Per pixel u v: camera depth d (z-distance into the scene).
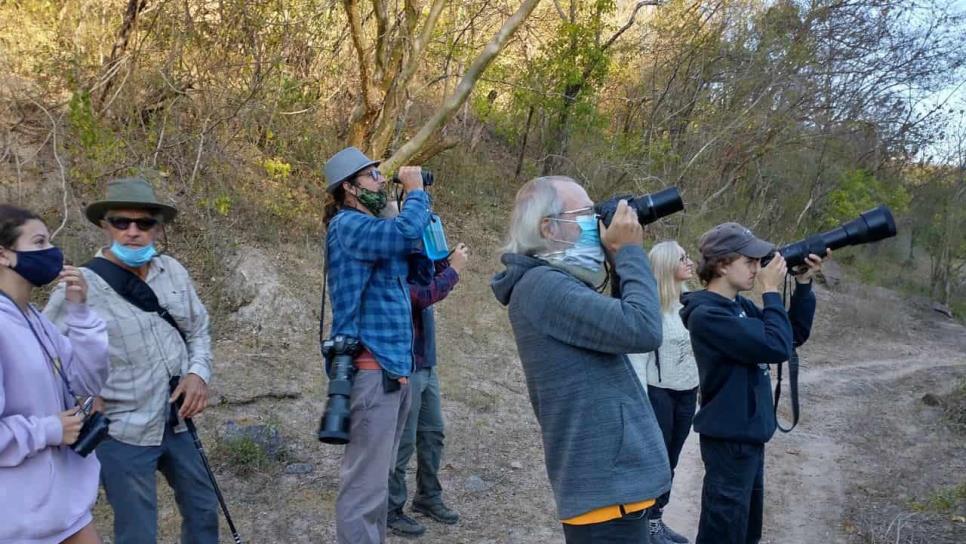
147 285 3.38
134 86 7.96
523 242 2.65
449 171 12.52
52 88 7.52
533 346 2.58
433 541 4.61
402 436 4.59
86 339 2.96
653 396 4.71
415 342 4.55
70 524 2.72
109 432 3.22
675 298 4.77
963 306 19.06
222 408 5.82
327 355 3.58
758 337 3.40
